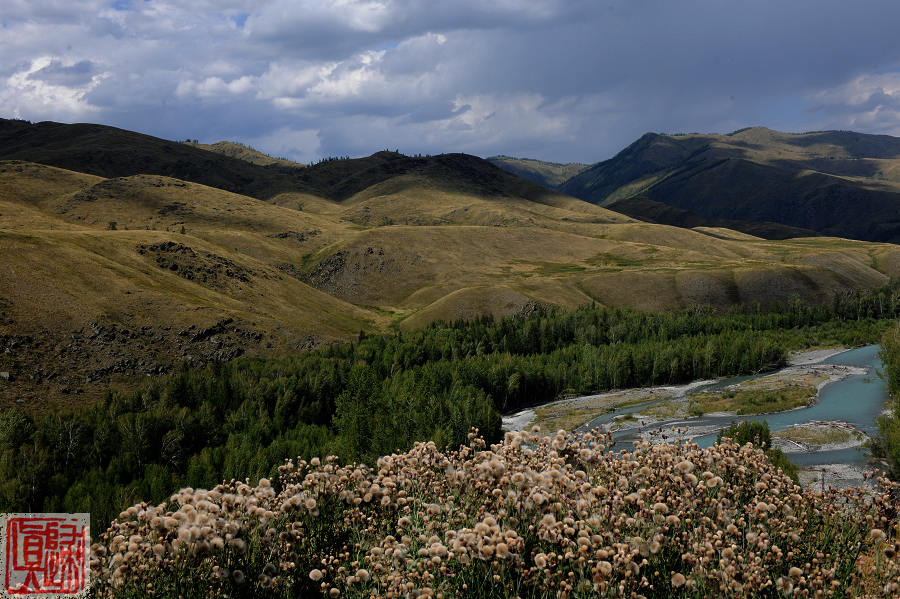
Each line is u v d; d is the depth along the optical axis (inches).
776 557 263.4
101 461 2600.9
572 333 6230.3
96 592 257.4
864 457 2368.4
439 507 317.1
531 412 4227.4
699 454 343.0
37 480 2134.6
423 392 3117.6
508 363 4638.3
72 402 4365.2
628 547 248.4
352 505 331.0
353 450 2311.8
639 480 312.7
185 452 2701.8
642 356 4977.9
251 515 298.4
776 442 2780.5
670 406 3937.0
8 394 4190.5
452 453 387.2
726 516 291.1
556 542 263.4
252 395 3560.5
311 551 300.8
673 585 250.2
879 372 4271.7
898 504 305.0
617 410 4047.7
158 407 3090.6
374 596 260.5
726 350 5162.4
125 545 264.4
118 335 5285.4
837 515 318.3
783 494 334.3
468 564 258.1
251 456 2222.0
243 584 267.4
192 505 289.1
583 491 292.8
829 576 261.1
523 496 288.5
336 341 6466.5
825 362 5315.0
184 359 5344.5
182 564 268.1
